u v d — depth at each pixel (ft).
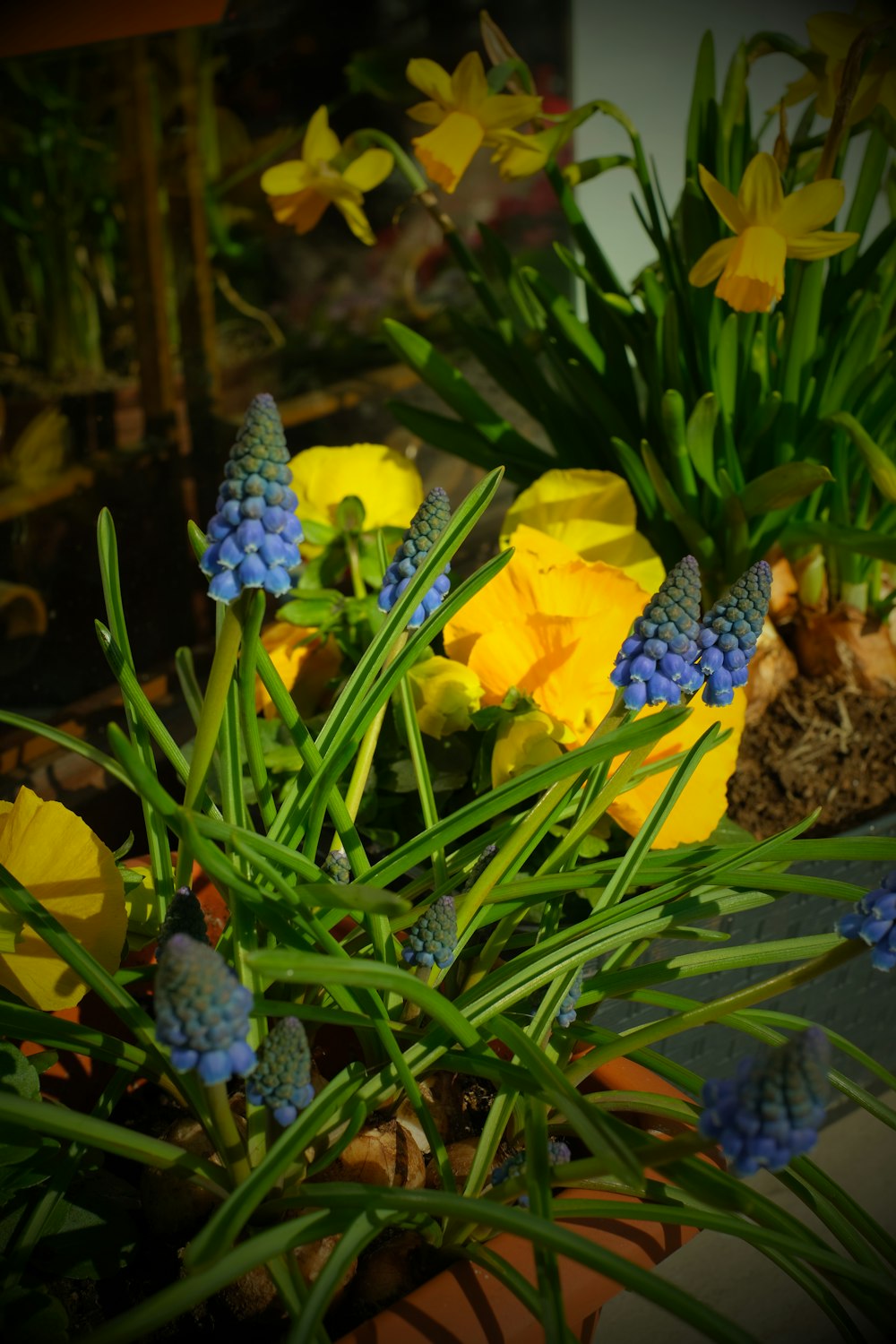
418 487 2.09
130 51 3.35
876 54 1.89
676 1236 1.42
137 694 1.53
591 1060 1.44
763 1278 1.96
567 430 2.26
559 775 1.41
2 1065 1.44
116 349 3.83
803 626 2.19
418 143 2.00
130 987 1.73
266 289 4.00
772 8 3.82
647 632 1.37
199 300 3.73
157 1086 1.65
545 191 3.88
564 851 1.55
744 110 2.10
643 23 3.69
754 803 2.02
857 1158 2.10
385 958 1.49
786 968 1.93
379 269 4.03
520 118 2.02
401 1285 1.42
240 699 1.46
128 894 1.60
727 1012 1.40
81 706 2.72
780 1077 1.19
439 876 1.55
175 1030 1.19
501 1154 1.53
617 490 1.98
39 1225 1.39
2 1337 1.34
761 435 2.04
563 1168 1.35
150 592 3.32
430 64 2.00
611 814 1.70
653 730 1.38
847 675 2.15
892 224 1.99
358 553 1.97
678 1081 1.51
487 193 3.94
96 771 2.43
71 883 1.47
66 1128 1.31
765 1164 1.21
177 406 3.64
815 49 1.97
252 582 1.29
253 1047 1.45
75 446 3.53
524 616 1.79
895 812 1.98
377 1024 1.43
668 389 2.09
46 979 1.48
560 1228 1.27
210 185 3.85
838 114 1.85
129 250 3.51
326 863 1.51
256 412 1.27
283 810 1.53
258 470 1.27
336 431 3.92
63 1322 1.36
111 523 1.52
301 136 3.90
